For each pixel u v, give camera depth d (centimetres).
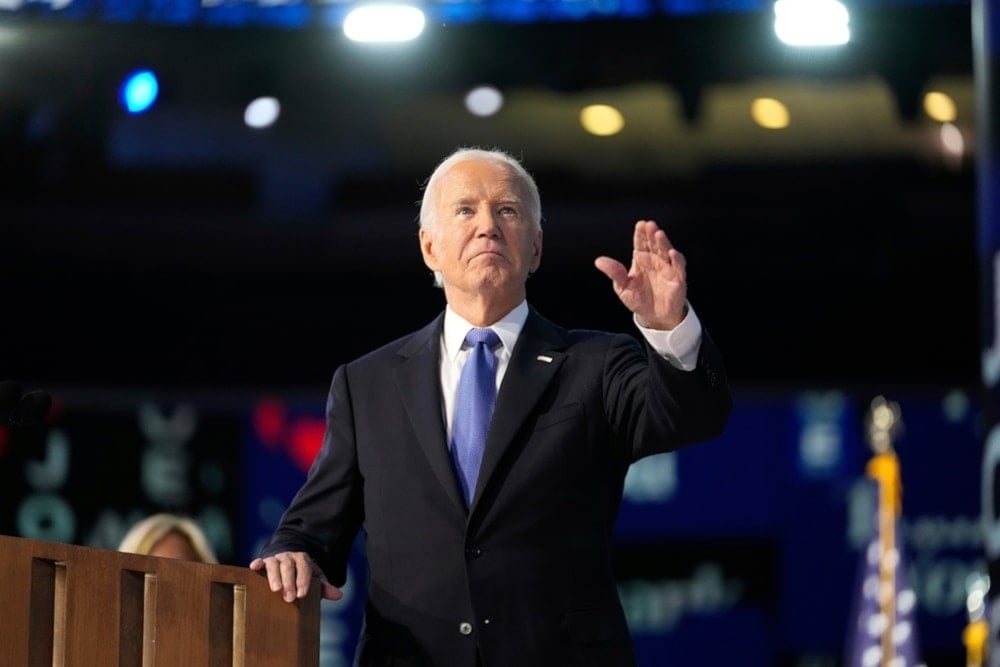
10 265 2467
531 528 703
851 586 2222
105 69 2267
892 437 2261
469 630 694
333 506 748
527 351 740
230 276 2520
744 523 2247
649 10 2198
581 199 2453
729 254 2475
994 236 980
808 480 2258
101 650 655
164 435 2247
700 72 2252
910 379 2475
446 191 753
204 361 2522
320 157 2416
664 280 685
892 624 1672
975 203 2408
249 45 2267
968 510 2239
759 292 2495
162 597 670
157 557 673
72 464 2209
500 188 750
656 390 691
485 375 737
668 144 2389
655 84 2292
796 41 1973
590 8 2200
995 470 963
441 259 750
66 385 2503
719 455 2262
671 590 2233
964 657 2184
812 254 2475
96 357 2512
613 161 2414
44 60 2247
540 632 692
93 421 2231
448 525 708
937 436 2267
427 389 737
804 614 2220
